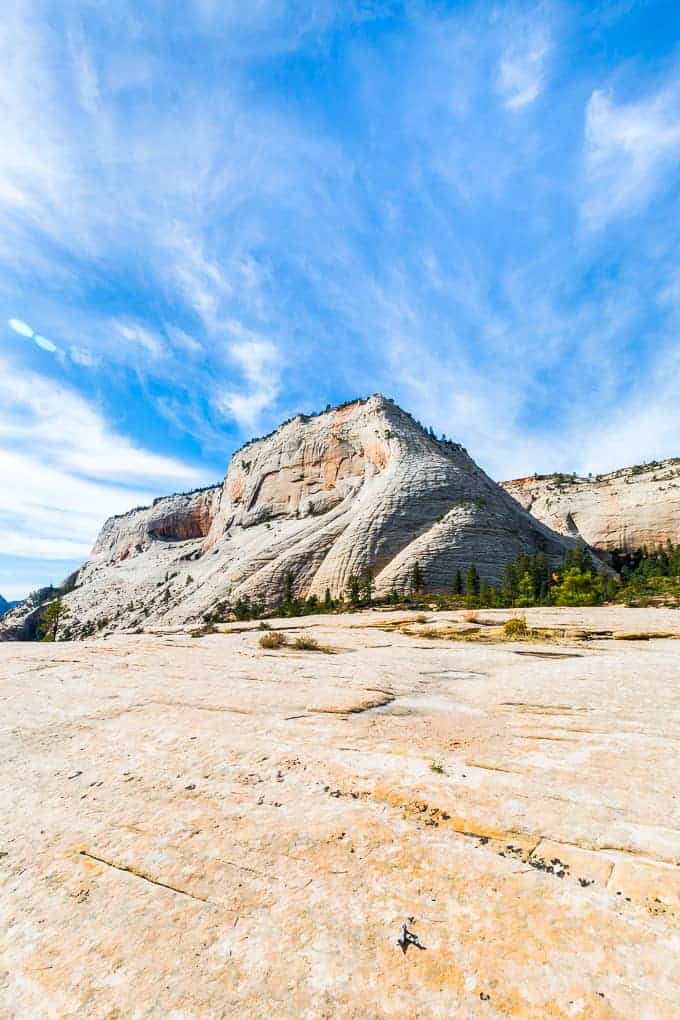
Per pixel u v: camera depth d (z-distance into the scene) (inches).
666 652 719.7
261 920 172.2
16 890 202.2
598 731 335.3
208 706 446.0
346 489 5255.9
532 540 4239.7
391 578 3329.2
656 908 163.5
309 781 273.1
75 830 242.4
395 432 5191.9
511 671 591.5
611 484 6378.0
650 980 138.1
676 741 305.9
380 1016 133.9
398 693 480.7
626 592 2502.5
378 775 273.7
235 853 210.7
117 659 773.9
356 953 154.8
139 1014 141.4
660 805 226.4
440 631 1174.3
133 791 278.5
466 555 3472.0
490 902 172.1
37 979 158.2
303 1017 135.3
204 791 270.7
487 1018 130.8
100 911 185.3
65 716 441.1
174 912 180.2
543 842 203.8
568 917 162.7
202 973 153.3
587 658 676.7
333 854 204.5
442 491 4227.4
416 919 166.7
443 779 265.9
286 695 474.6
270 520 5826.8
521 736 335.6
